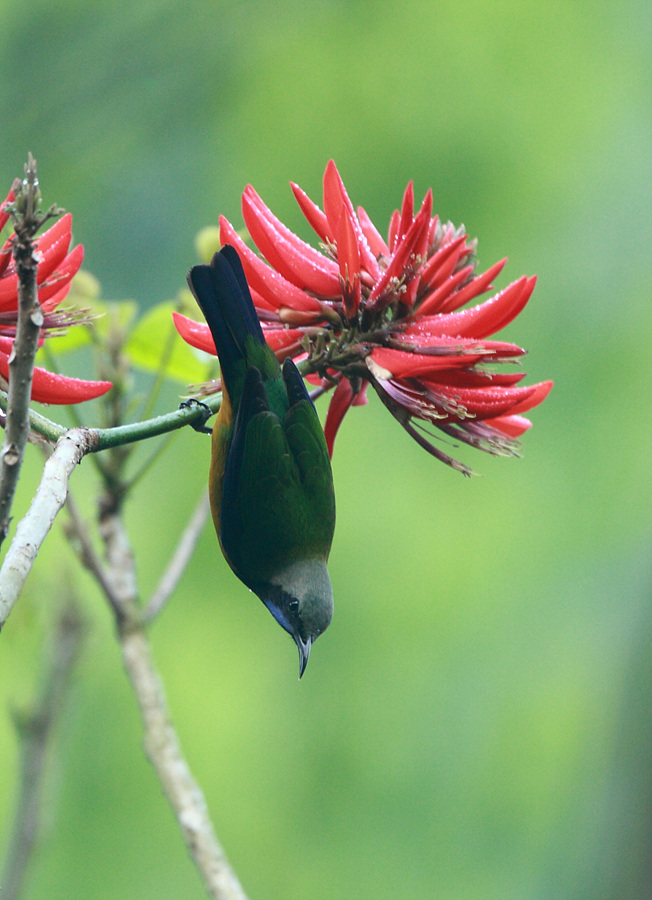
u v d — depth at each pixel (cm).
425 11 1297
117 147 1187
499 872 1345
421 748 1370
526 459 1324
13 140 1162
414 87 1290
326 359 388
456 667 1368
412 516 1384
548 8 1312
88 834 1263
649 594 1267
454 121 1288
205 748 1350
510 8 1307
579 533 1316
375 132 1279
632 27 1333
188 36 1199
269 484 484
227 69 1223
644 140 1284
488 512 1369
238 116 1246
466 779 1364
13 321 343
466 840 1358
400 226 390
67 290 357
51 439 324
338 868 1353
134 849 1281
